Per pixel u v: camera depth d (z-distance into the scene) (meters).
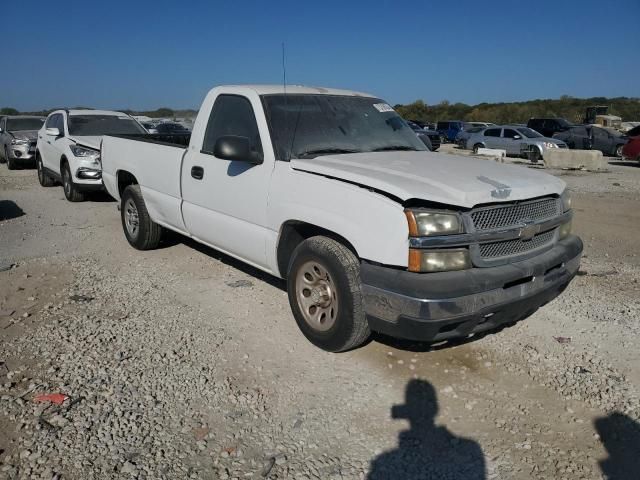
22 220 8.76
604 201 11.19
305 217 4.02
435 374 3.86
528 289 3.65
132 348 4.20
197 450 3.04
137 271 6.04
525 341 4.35
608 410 3.44
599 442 3.14
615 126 41.75
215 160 5.03
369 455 3.03
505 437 3.19
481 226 3.52
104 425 3.24
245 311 4.93
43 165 12.13
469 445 3.12
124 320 4.71
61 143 10.72
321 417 3.36
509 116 64.12
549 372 3.89
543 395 3.61
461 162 4.46
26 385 3.65
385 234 3.46
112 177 7.11
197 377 3.79
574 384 3.74
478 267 3.48
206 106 5.33
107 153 7.23
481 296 3.39
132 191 6.59
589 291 5.48
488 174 3.98
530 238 3.74
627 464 2.96
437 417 3.37
